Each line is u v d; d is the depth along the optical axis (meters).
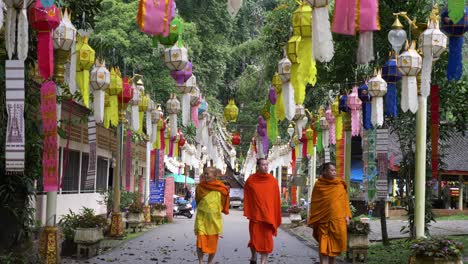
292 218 28.03
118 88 13.06
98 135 24.28
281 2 22.77
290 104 11.34
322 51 7.97
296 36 9.55
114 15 31.88
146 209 25.72
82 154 22.09
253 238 11.47
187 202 36.28
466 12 9.43
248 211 11.56
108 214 23.03
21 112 8.03
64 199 19.53
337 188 10.95
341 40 15.47
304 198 39.88
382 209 16.89
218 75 41.16
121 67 31.64
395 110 11.89
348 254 13.45
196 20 38.72
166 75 33.00
